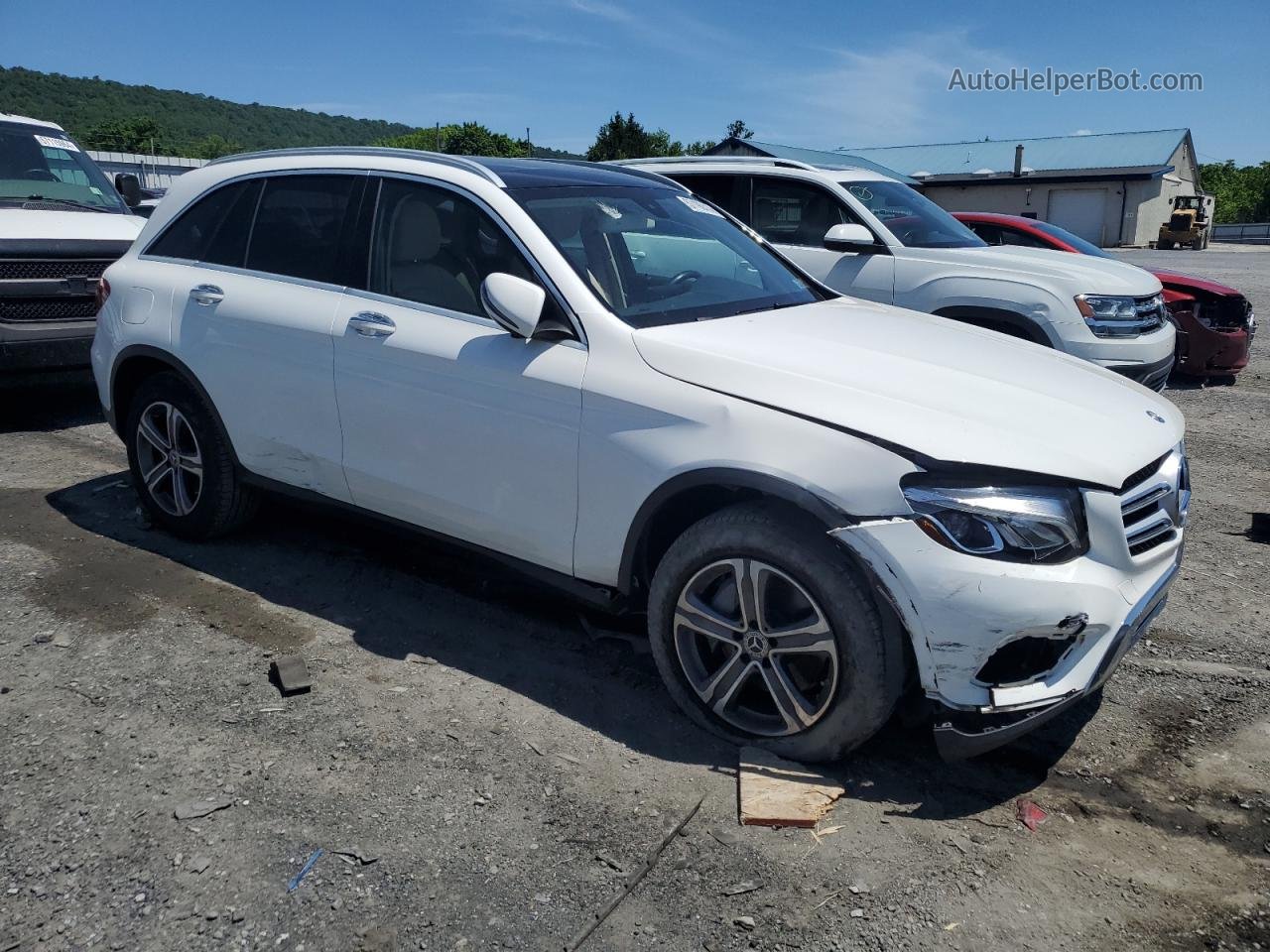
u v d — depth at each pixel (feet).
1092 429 10.31
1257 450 23.62
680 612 10.84
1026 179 145.79
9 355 21.93
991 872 9.07
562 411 11.29
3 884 8.61
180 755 10.44
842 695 9.87
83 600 13.92
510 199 12.48
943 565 9.24
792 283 14.58
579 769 10.39
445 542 13.05
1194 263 92.94
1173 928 8.48
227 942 8.04
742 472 10.00
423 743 10.77
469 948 8.03
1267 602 14.89
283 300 13.91
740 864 9.05
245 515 15.74
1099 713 11.77
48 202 25.40
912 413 9.91
